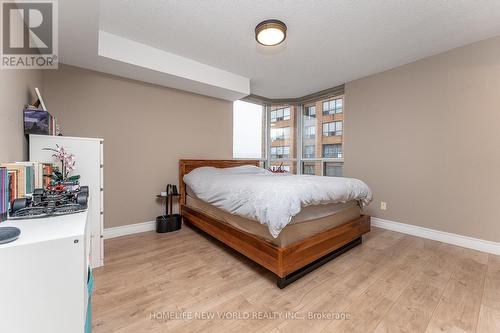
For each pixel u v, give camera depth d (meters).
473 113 2.34
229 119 3.81
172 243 2.44
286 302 1.44
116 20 1.99
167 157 3.09
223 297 1.49
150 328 1.20
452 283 1.66
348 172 3.49
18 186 1.08
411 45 2.40
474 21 1.98
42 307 0.63
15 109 1.42
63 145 1.71
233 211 1.88
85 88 2.46
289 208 1.53
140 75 2.64
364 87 3.29
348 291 1.56
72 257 0.67
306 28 2.09
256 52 2.58
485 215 2.27
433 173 2.62
